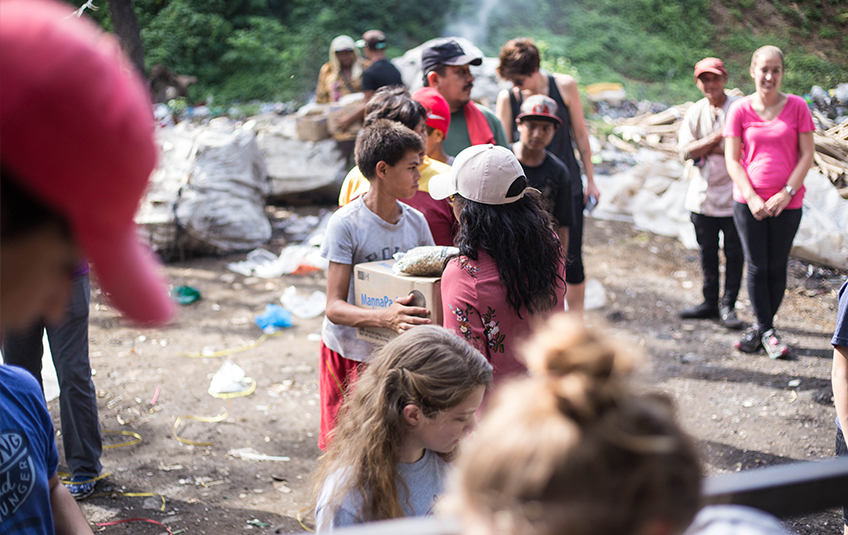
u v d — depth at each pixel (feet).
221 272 22.68
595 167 29.45
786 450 13.19
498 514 2.11
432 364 5.69
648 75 60.13
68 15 1.90
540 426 2.10
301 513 11.54
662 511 2.05
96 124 1.74
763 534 2.88
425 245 10.61
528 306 8.19
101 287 2.11
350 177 11.84
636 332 18.38
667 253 23.97
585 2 68.44
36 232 1.90
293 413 14.89
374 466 5.72
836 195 21.62
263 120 31.89
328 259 9.95
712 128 17.69
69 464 11.64
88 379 11.45
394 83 24.94
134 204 1.94
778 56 15.44
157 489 12.07
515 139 17.58
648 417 2.13
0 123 1.67
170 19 61.67
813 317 19.01
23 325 2.17
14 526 4.56
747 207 16.21
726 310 18.75
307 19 65.41
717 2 64.64
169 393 15.52
